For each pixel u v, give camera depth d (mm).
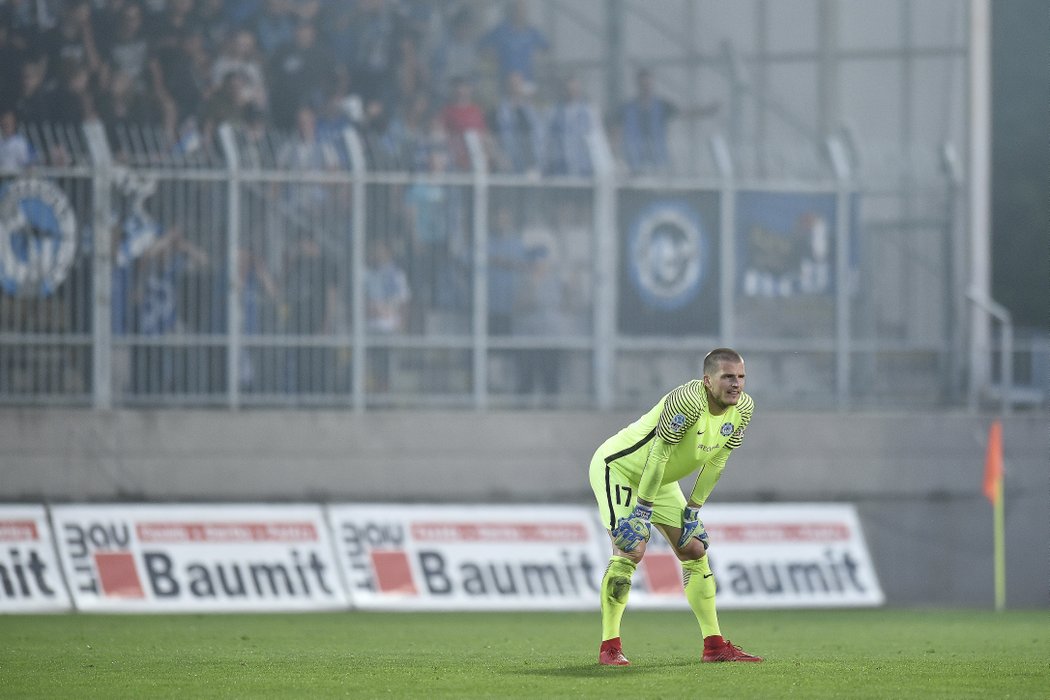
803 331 66125
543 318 64188
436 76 71062
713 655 30406
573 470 62094
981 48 69750
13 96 66062
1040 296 88688
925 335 67188
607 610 29469
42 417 58906
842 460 63344
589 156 67125
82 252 60125
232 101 67312
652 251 64625
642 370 64500
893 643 39688
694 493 29281
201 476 59750
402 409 62156
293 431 60344
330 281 62156
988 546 63844
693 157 70000
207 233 61375
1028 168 90000
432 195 63031
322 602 55406
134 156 62625
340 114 69688
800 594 59000
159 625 46562
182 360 60719
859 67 70562
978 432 64375
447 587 56344
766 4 70938
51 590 53875
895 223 67312
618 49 70875
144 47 67812
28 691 25938
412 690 25422
